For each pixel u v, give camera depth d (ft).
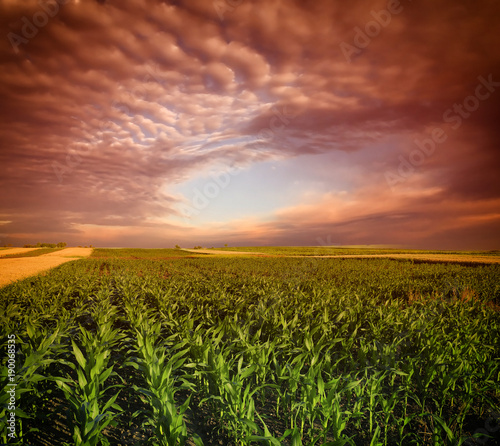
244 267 107.55
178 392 17.01
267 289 43.27
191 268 103.96
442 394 15.06
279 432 13.58
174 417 10.05
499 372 16.34
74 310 27.76
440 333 19.80
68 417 11.10
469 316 26.40
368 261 130.52
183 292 40.96
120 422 13.89
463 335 19.74
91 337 16.62
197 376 16.38
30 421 13.53
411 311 26.50
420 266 104.17
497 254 207.51
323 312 26.05
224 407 13.12
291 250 322.96
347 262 127.85
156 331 19.21
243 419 10.66
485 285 48.85
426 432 13.33
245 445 11.32
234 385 12.44
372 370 15.69
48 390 14.33
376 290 48.88
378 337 20.94
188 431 13.53
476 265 111.14
